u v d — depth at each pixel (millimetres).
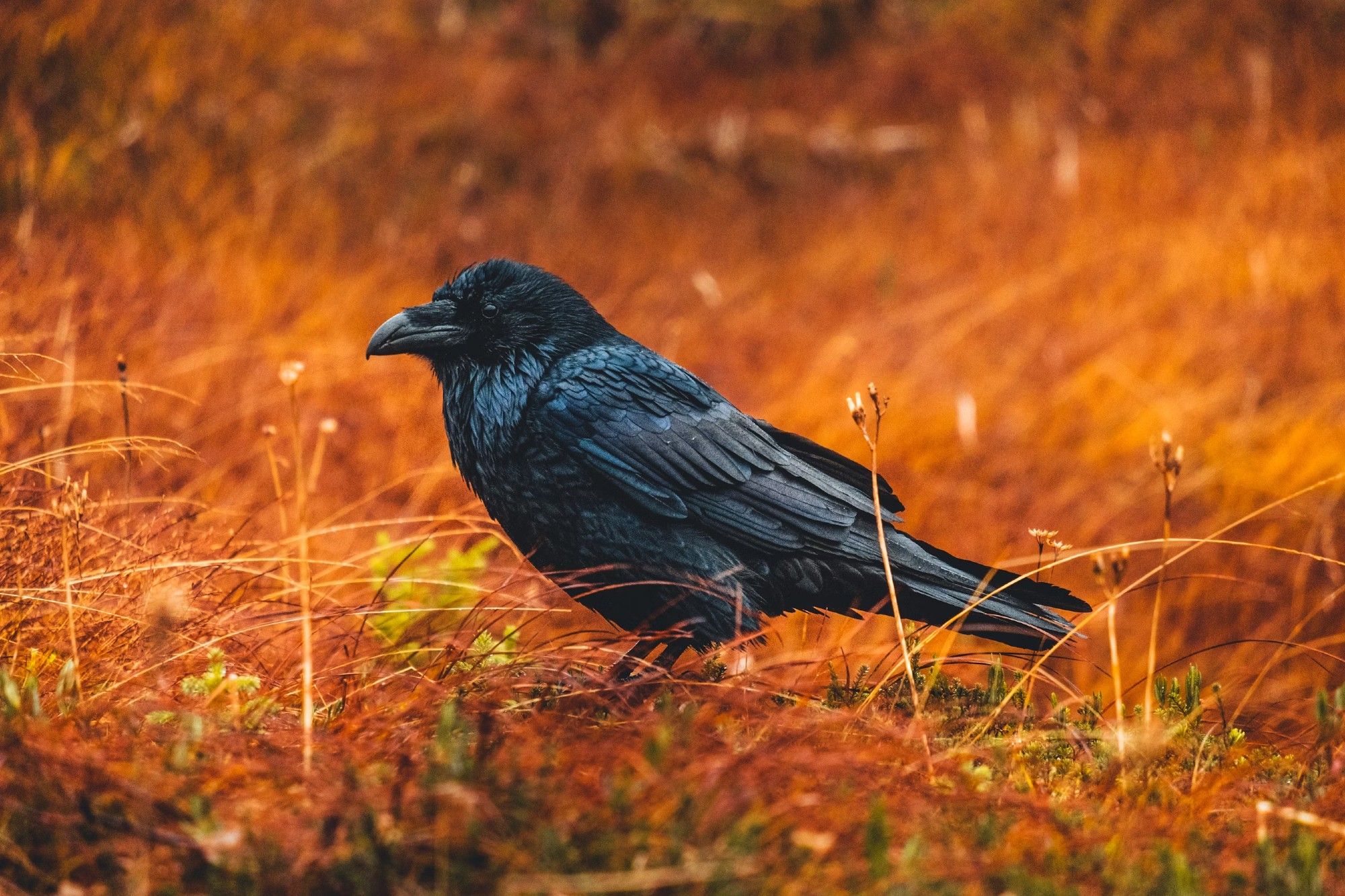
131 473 9164
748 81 22828
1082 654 10367
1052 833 4680
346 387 11664
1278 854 4719
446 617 7863
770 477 7543
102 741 4984
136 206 14078
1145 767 5348
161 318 11492
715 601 7414
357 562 8727
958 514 12648
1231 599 11648
